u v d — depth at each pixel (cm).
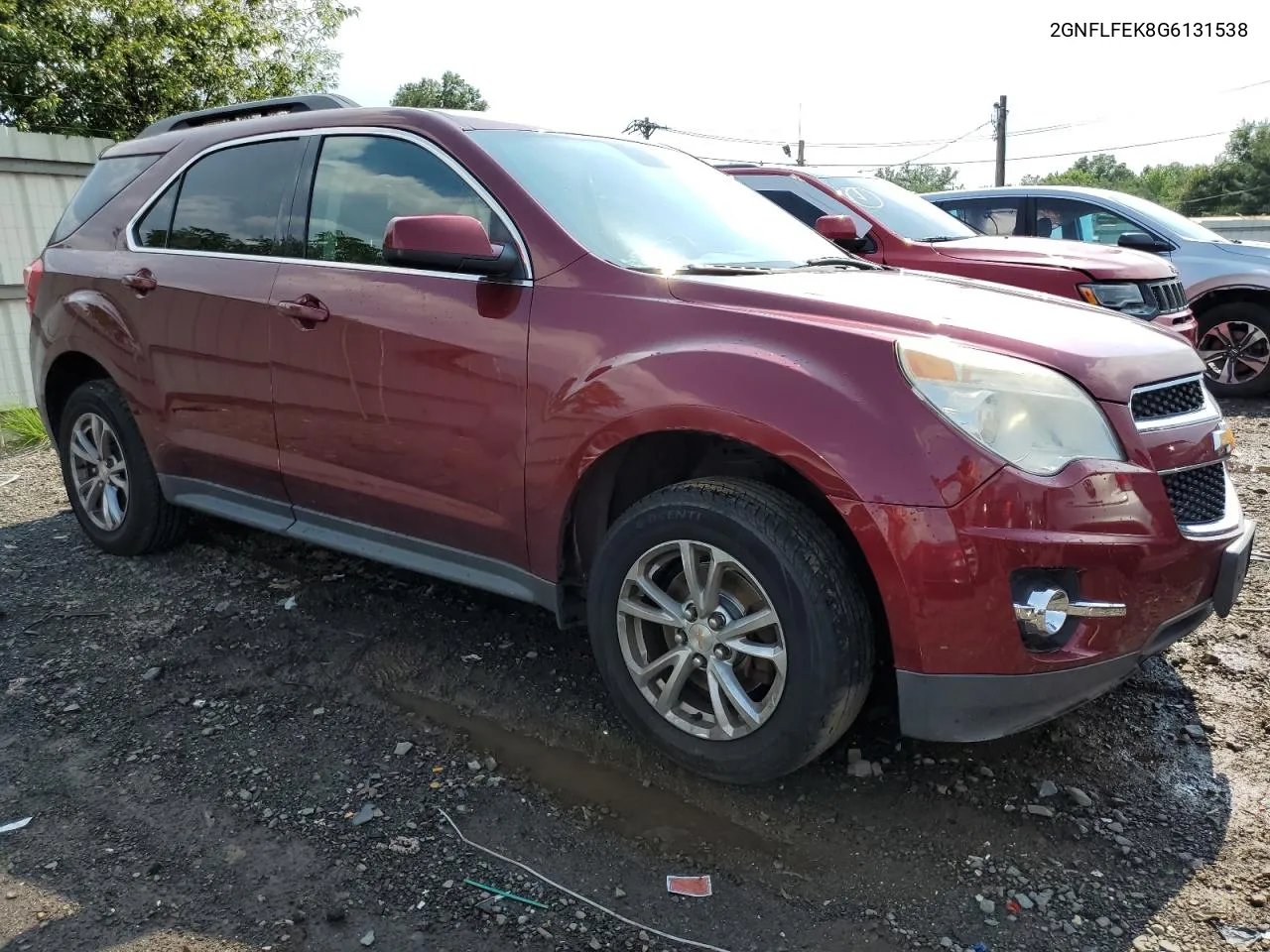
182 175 393
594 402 260
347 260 327
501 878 226
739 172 689
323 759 275
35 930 209
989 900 219
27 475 612
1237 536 254
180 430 384
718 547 243
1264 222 1750
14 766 273
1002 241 652
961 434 220
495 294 287
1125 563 225
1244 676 317
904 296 274
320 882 224
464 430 291
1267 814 247
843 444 224
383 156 329
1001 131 3591
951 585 218
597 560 270
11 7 1277
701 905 218
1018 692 225
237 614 369
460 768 270
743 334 246
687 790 260
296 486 349
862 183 697
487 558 303
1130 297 578
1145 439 235
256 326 344
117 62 1355
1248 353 782
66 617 371
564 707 301
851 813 250
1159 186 7781
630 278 271
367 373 312
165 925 210
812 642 230
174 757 276
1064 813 249
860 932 210
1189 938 206
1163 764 271
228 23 1499
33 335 445
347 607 373
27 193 829
